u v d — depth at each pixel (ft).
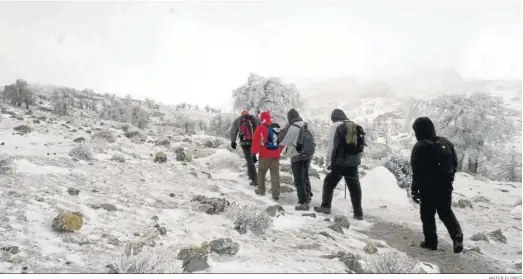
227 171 32.24
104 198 16.07
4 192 13.83
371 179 27.14
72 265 9.32
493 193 37.24
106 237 11.71
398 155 33.04
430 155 15.89
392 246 16.49
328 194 21.42
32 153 23.35
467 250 16.06
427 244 16.38
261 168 23.58
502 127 84.94
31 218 11.92
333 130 20.92
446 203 15.98
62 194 15.11
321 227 17.78
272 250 13.02
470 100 86.07
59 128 38.45
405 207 24.27
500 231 18.92
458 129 85.87
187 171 27.09
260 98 63.10
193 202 18.07
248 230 15.33
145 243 11.47
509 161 94.94
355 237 17.31
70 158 22.85
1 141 27.07
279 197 24.12
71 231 11.59
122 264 9.23
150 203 16.83
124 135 41.29
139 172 23.40
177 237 12.96
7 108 55.88
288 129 21.91
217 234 14.02
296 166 21.93
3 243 9.86
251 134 26.53
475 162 86.89
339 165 20.90
